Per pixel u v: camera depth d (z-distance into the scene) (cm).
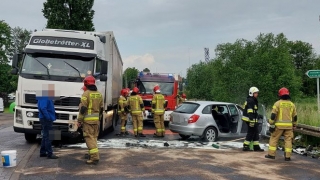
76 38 1140
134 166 835
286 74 2692
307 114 1377
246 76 2886
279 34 2928
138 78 1894
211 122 1275
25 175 718
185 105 1327
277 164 905
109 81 1362
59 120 1066
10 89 5662
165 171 791
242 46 3459
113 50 1462
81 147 1076
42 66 1088
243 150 1103
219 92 3209
